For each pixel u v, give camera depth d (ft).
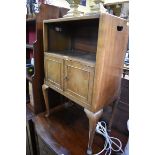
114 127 3.83
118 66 2.92
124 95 3.97
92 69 2.40
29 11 4.18
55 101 4.74
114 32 2.41
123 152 3.00
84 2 5.21
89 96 2.57
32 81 4.04
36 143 4.02
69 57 2.93
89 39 3.83
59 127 3.84
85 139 3.46
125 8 4.86
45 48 3.69
